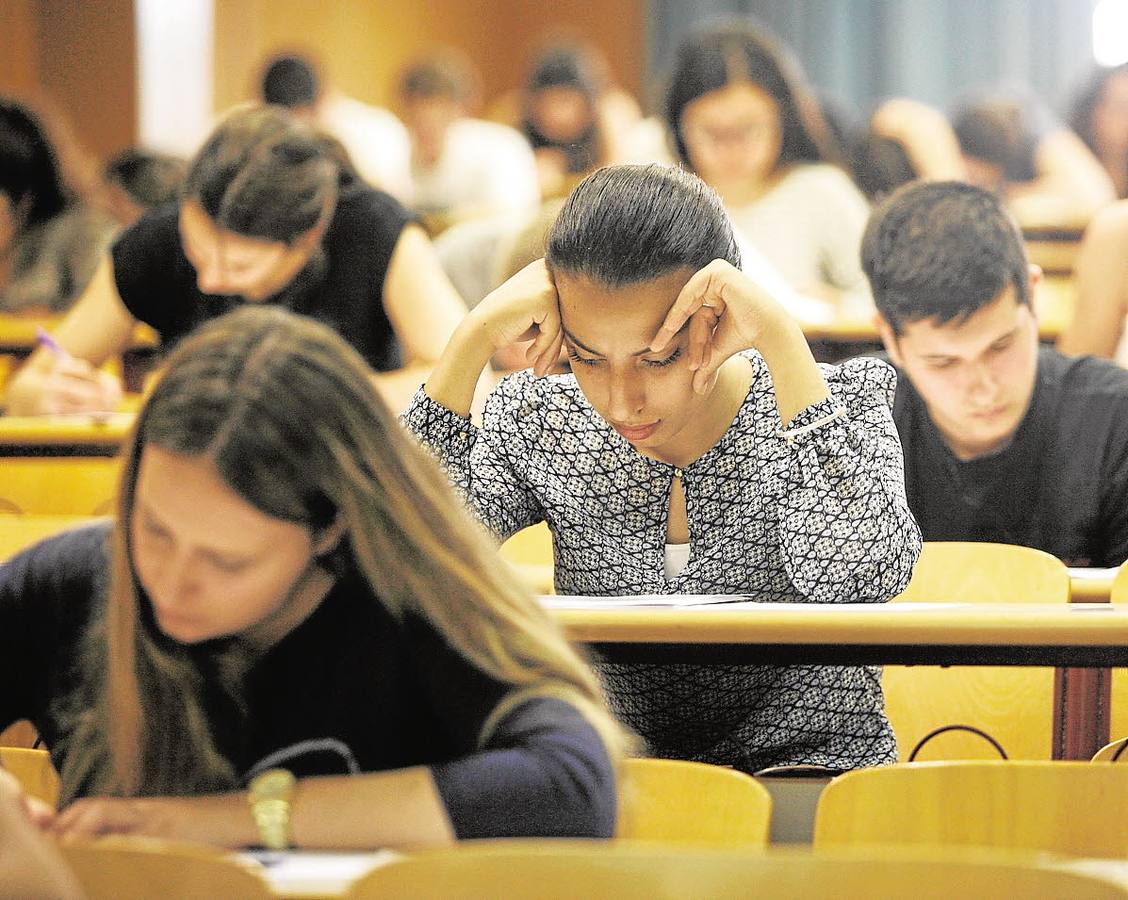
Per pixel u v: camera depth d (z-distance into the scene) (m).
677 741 4.93
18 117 11.50
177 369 3.21
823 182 10.80
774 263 10.73
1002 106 15.16
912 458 6.94
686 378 4.61
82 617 3.64
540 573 5.77
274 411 3.15
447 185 18.00
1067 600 5.66
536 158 16.19
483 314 4.97
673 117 10.87
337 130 19.67
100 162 20.89
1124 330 8.84
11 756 4.22
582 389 4.72
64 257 11.57
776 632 4.28
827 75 22.33
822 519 4.82
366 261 7.64
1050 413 6.79
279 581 3.21
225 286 7.34
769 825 3.57
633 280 4.48
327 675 3.44
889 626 4.25
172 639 3.39
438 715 3.39
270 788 3.14
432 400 5.05
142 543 3.18
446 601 3.33
